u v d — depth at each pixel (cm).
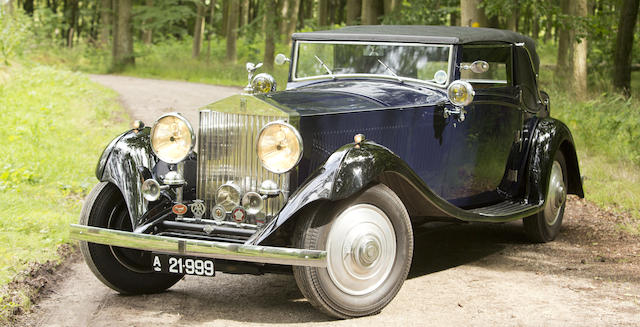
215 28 4269
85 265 502
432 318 392
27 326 374
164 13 3169
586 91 1484
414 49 501
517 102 561
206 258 385
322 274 374
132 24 3064
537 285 463
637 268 505
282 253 355
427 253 555
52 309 405
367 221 392
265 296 439
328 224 375
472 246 580
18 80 1491
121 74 2853
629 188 787
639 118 1027
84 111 1256
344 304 384
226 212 404
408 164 443
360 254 385
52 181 738
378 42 513
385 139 447
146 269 437
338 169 373
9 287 423
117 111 1334
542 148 567
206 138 419
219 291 450
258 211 389
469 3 1320
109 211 435
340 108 424
